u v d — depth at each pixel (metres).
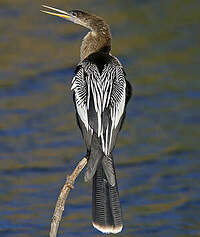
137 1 26.83
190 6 26.42
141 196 16.31
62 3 26.14
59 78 21.64
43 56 22.81
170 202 16.08
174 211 15.77
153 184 16.78
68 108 20.16
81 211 15.76
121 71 9.76
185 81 21.47
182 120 19.53
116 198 9.02
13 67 22.22
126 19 25.31
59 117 19.72
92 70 9.64
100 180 9.03
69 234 14.82
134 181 16.88
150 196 16.33
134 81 21.52
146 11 26.00
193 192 16.45
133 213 15.70
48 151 18.22
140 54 23.05
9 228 15.05
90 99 9.27
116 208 9.00
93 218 8.98
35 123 19.42
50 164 17.62
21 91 21.03
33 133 18.97
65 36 23.97
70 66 22.11
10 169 17.44
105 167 9.02
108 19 25.19
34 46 23.39
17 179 17.02
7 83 21.34
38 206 15.92
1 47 23.27
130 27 24.75
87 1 26.58
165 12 25.91
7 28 24.48
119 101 9.37
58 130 19.12
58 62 22.36
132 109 20.22
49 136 18.88
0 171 17.34
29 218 15.48
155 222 15.39
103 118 9.16
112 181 8.98
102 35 10.68
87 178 8.81
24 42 23.62
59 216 8.98
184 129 19.14
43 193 16.39
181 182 16.84
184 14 25.75
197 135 18.83
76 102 9.41
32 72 21.92
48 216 15.55
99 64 9.75
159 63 22.50
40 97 20.75
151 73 21.97
